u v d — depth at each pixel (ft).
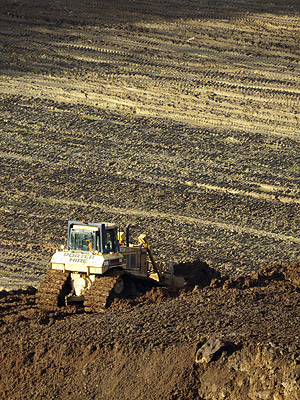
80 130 499.92
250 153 462.19
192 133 491.31
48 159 460.55
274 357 174.60
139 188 418.51
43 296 245.45
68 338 207.10
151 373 186.19
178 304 226.58
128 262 253.65
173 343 192.34
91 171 443.32
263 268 286.46
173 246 346.74
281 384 170.71
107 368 192.75
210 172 438.40
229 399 175.32
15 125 508.94
